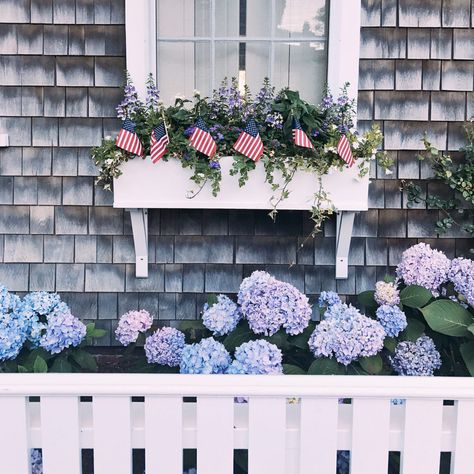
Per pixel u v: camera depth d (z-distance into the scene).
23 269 2.77
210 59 2.71
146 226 2.71
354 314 2.10
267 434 1.53
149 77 2.58
